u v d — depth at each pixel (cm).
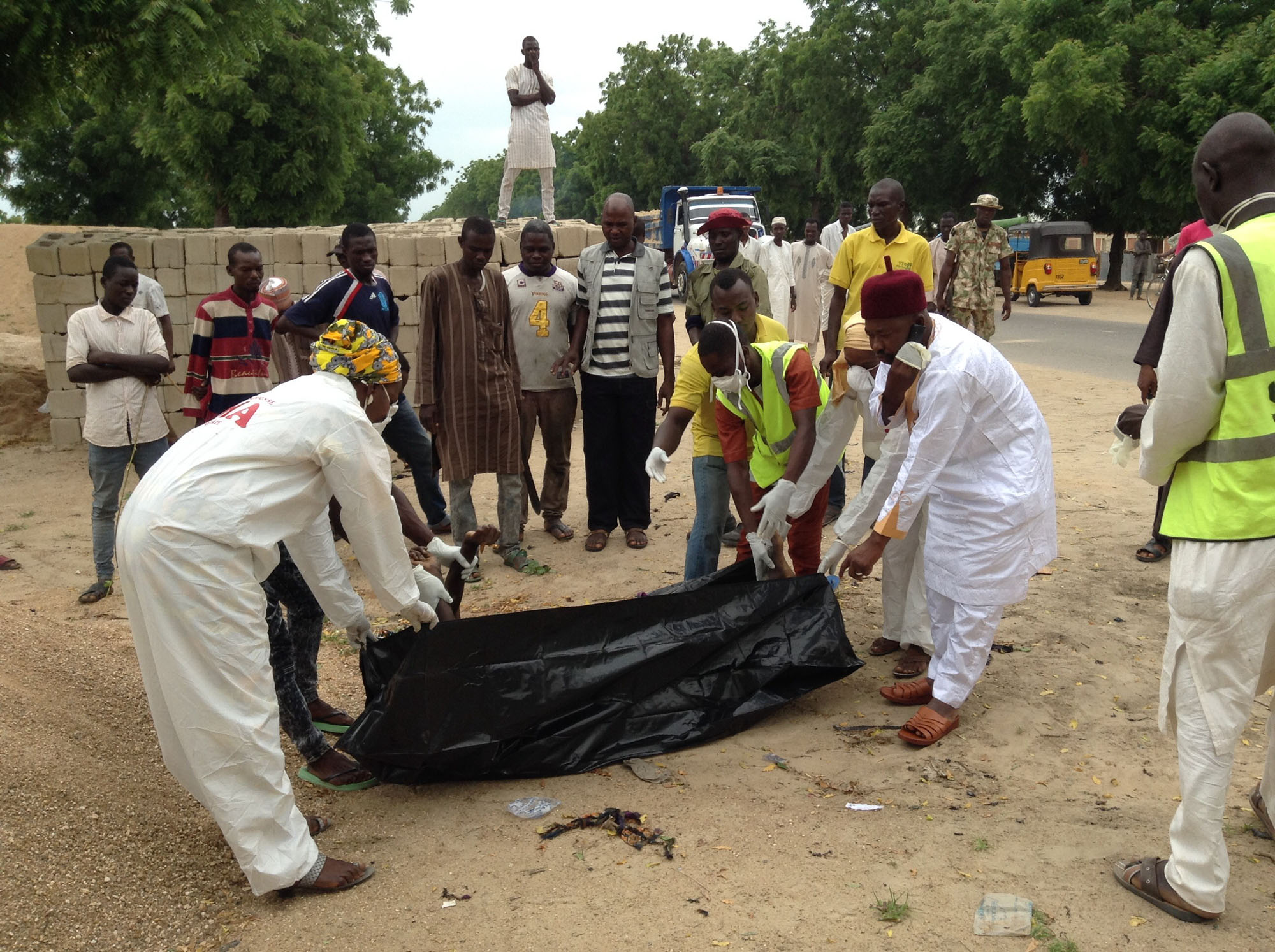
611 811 371
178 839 360
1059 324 2147
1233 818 356
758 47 5741
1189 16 2706
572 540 735
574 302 713
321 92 2655
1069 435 984
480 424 658
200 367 664
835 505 732
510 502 677
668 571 654
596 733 414
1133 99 2641
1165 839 342
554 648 409
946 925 299
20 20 969
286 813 321
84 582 693
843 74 4044
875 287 394
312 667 445
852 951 289
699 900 316
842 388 468
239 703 311
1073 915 303
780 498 467
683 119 6094
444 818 376
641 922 306
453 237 1016
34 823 333
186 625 301
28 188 3450
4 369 1206
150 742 425
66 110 1284
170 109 2481
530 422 724
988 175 3416
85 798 359
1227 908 305
